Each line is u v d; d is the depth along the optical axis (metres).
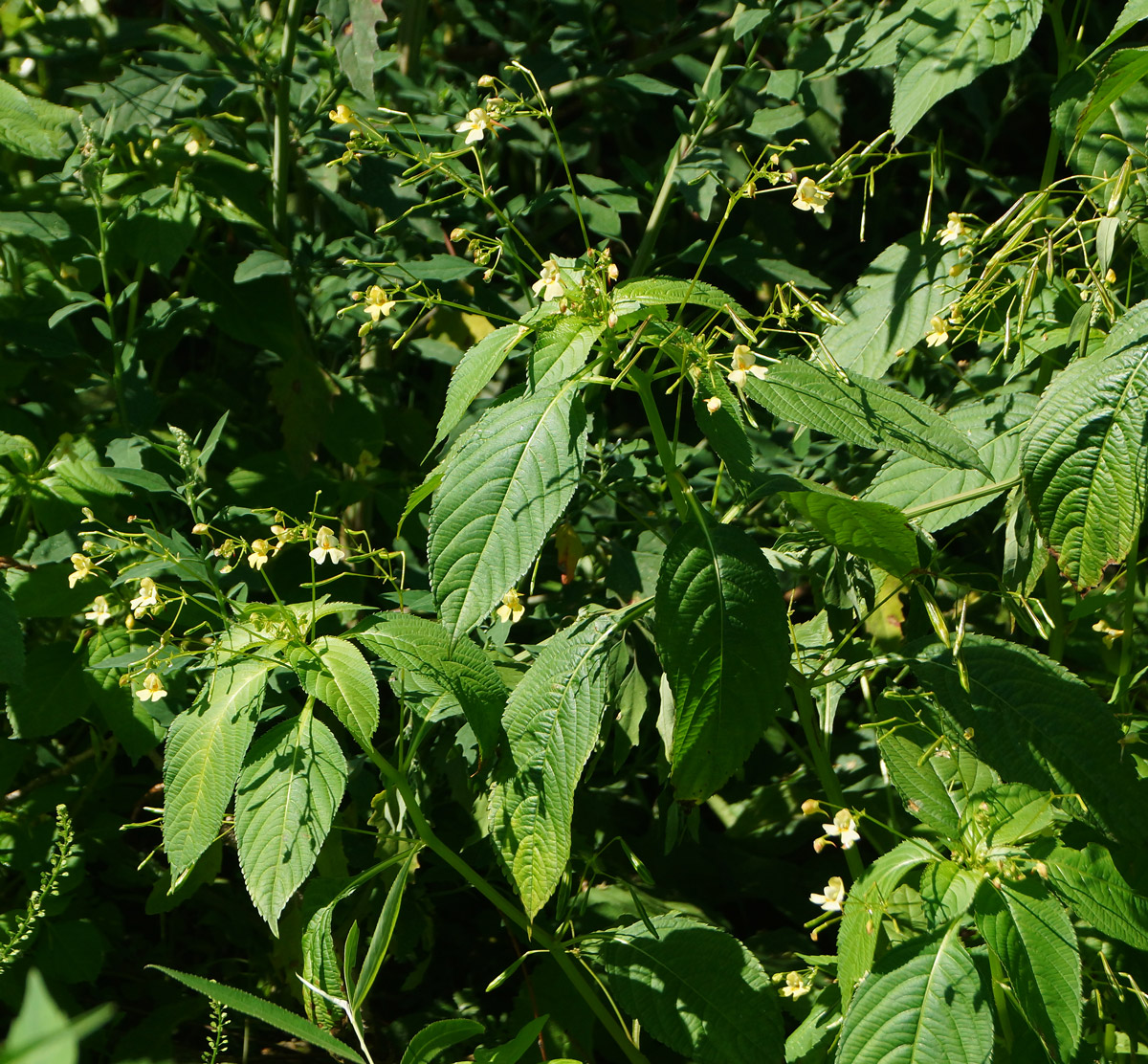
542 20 3.27
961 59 2.14
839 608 2.14
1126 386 1.69
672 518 2.51
